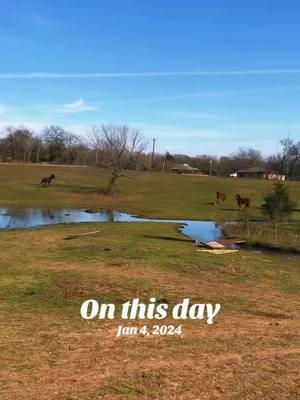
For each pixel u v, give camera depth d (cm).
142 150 7106
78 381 645
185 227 2994
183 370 693
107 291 1205
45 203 4309
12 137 13138
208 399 600
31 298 1119
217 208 4294
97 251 1825
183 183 7288
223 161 15000
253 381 661
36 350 769
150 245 2017
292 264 1764
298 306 1127
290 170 13475
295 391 633
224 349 793
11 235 2302
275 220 2769
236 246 2217
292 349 803
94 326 911
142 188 6084
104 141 5588
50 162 12862
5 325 902
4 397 592
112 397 596
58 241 2102
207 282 1366
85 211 3859
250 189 6738
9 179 6538
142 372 682
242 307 1096
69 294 1166
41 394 602
